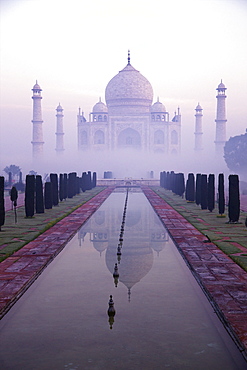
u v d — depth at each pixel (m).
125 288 21.30
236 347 14.52
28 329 16.14
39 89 161.88
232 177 42.31
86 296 20.03
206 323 16.66
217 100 157.00
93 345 14.82
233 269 24.05
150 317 17.34
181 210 54.44
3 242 32.06
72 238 35.62
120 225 43.06
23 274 23.16
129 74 163.00
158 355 14.08
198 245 31.09
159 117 165.00
